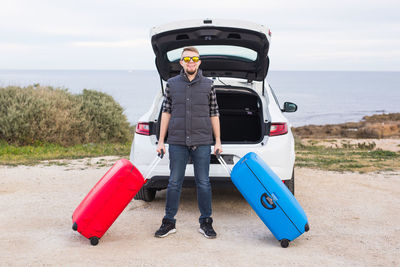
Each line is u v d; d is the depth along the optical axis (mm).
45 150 10305
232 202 4984
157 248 3318
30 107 11398
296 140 16469
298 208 3398
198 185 3662
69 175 6746
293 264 2979
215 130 3688
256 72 4676
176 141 3602
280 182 3490
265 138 4246
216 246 3387
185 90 3572
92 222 3348
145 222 4105
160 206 4758
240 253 3215
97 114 13414
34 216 4289
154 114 4410
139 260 3027
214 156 4141
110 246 3365
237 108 5637
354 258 3121
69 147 11312
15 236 3588
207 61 4707
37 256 3098
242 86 4609
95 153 10031
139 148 4301
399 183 6184
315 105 157500
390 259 3102
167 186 3959
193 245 3402
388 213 4504
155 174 4199
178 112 3584
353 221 4188
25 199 5055
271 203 3395
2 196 5215
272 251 3277
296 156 9703
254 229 3908
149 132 4348
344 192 5562
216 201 5035
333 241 3547
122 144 13258
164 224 3674
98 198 3348
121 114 14336
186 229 3873
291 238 3369
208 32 4000
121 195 3400
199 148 3609
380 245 3436
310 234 3756
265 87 4816
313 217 4336
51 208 4633
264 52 4207
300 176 6766
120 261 3004
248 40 4102
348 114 113250
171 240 3537
